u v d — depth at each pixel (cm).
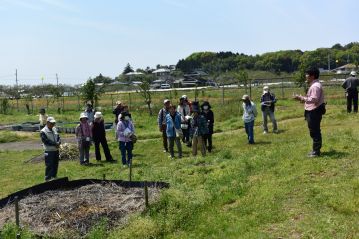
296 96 1095
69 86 8738
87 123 1694
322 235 643
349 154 1042
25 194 1033
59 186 1097
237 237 689
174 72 14788
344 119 1834
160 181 1079
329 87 4931
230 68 14225
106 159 1748
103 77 10550
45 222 835
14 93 7731
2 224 836
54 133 1378
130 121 1574
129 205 884
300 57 13062
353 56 12625
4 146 2445
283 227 698
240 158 1280
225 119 2759
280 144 1463
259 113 2653
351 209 718
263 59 13638
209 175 1131
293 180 909
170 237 741
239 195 899
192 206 861
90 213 847
